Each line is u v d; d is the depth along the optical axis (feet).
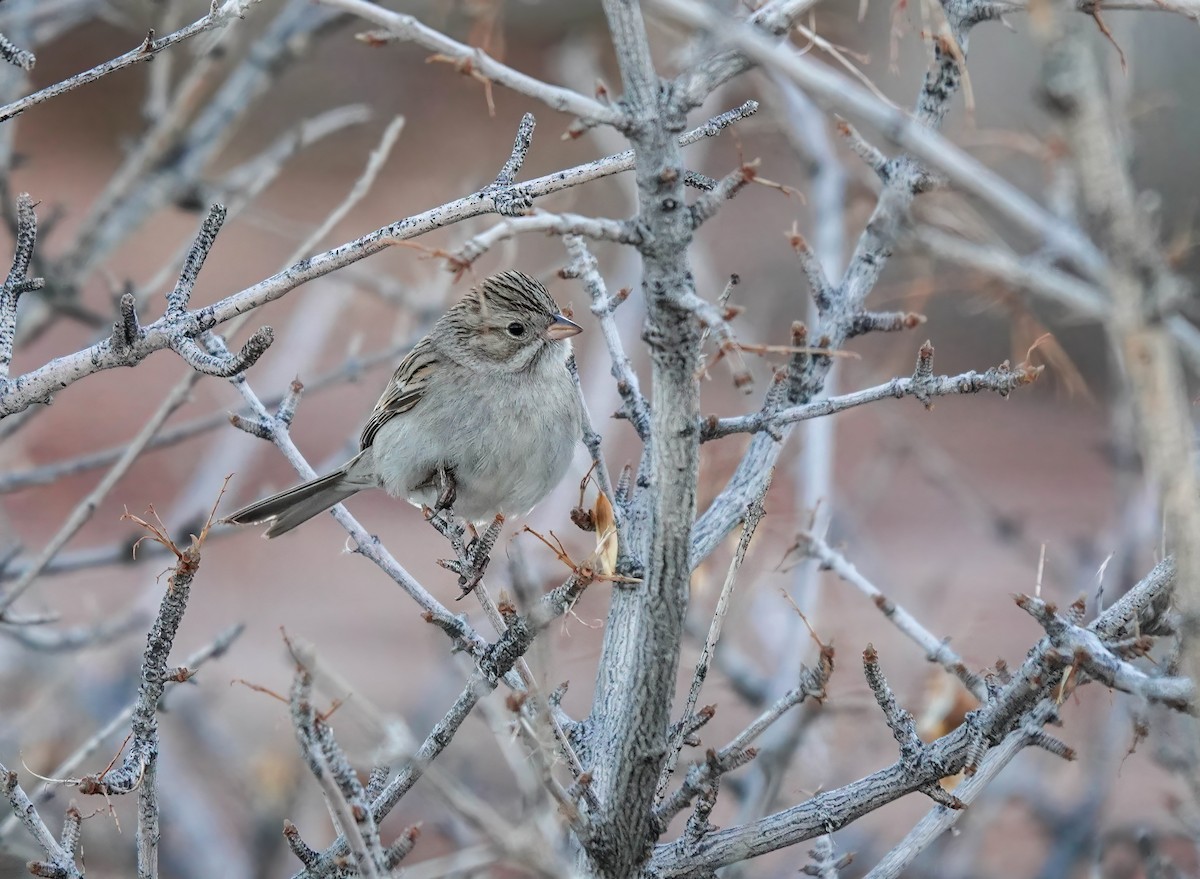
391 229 21.80
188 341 21.58
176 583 19.19
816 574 34.40
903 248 29.43
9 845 26.61
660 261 16.84
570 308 33.12
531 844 17.89
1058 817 37.45
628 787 19.65
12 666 42.57
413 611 69.10
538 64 85.81
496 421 33.12
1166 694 18.44
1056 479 83.76
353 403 92.63
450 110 111.14
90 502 28.30
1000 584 66.64
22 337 37.60
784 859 39.45
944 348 93.76
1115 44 20.74
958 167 14.46
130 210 39.34
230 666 59.72
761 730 21.56
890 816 47.93
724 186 16.92
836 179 39.42
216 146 40.65
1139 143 48.44
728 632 35.24
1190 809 26.18
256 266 107.55
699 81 16.85
